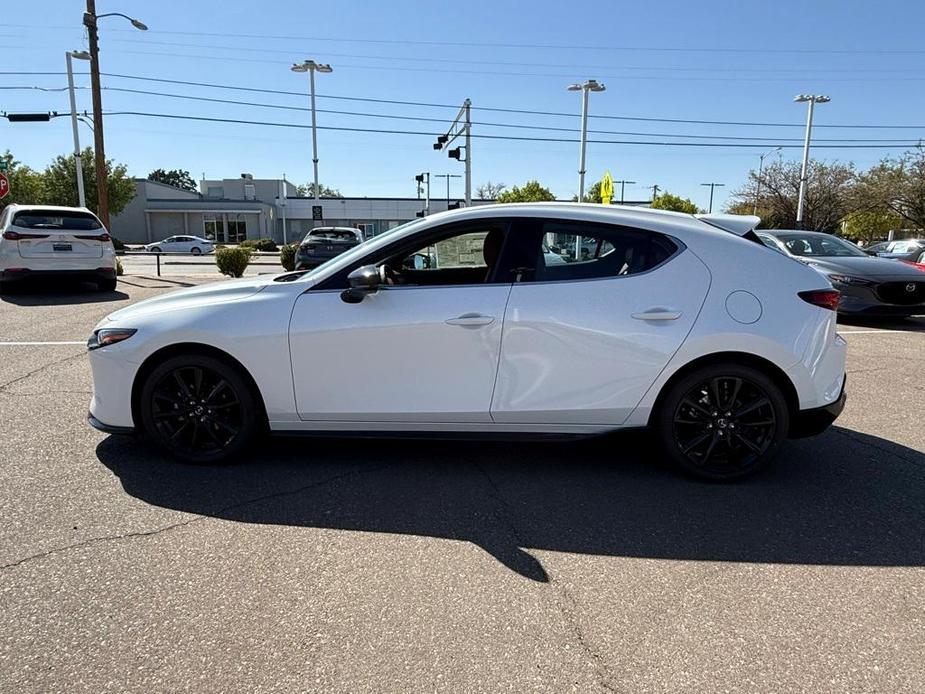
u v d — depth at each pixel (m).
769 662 2.29
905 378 6.49
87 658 2.27
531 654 2.32
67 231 11.53
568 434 3.85
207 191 65.69
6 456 4.09
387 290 3.79
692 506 3.54
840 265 9.91
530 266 3.80
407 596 2.67
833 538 3.19
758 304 3.72
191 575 2.79
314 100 38.78
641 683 2.18
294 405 3.87
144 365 3.91
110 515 3.33
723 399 3.81
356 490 3.70
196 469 3.96
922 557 3.01
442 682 2.17
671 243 3.80
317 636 2.40
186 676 2.19
